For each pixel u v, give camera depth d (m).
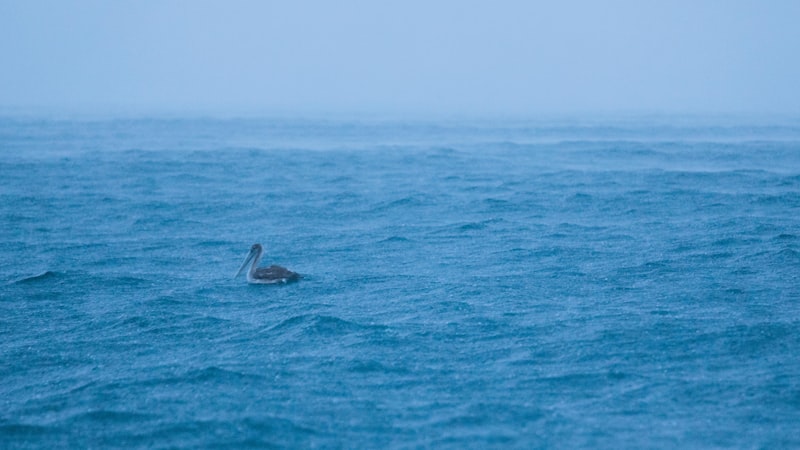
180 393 57.47
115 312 78.12
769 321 69.62
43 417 54.28
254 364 62.66
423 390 57.22
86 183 167.25
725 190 149.12
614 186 156.38
